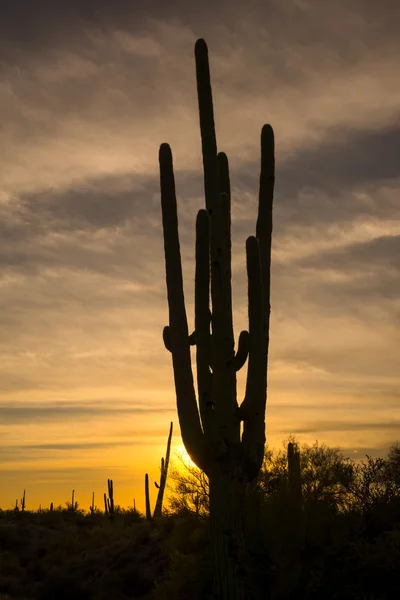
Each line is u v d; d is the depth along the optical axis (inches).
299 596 467.2
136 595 679.1
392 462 569.6
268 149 519.5
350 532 513.7
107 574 716.7
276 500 512.7
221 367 456.1
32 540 1001.5
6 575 848.3
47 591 746.8
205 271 455.8
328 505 521.3
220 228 477.1
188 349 458.6
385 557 464.1
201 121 497.4
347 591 458.6
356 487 563.5
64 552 914.1
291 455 569.6
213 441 441.4
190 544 569.9
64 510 1346.0
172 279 466.3
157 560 716.7
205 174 487.5
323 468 562.3
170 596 530.0
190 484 599.5
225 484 444.1
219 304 465.1
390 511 534.9
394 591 452.1
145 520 1189.1
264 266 500.4
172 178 480.4
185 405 451.2
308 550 490.6
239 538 440.5
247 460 450.6
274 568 489.4
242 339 474.6
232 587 432.8
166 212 475.2
